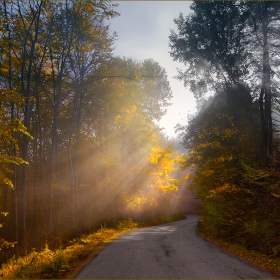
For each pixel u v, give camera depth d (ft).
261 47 62.39
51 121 85.92
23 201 52.70
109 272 29.58
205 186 70.49
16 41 55.31
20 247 51.67
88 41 66.33
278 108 67.72
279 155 58.85
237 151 61.57
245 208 56.59
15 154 56.13
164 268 31.07
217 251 44.83
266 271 30.32
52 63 68.13
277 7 57.16
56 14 58.75
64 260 32.89
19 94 38.78
